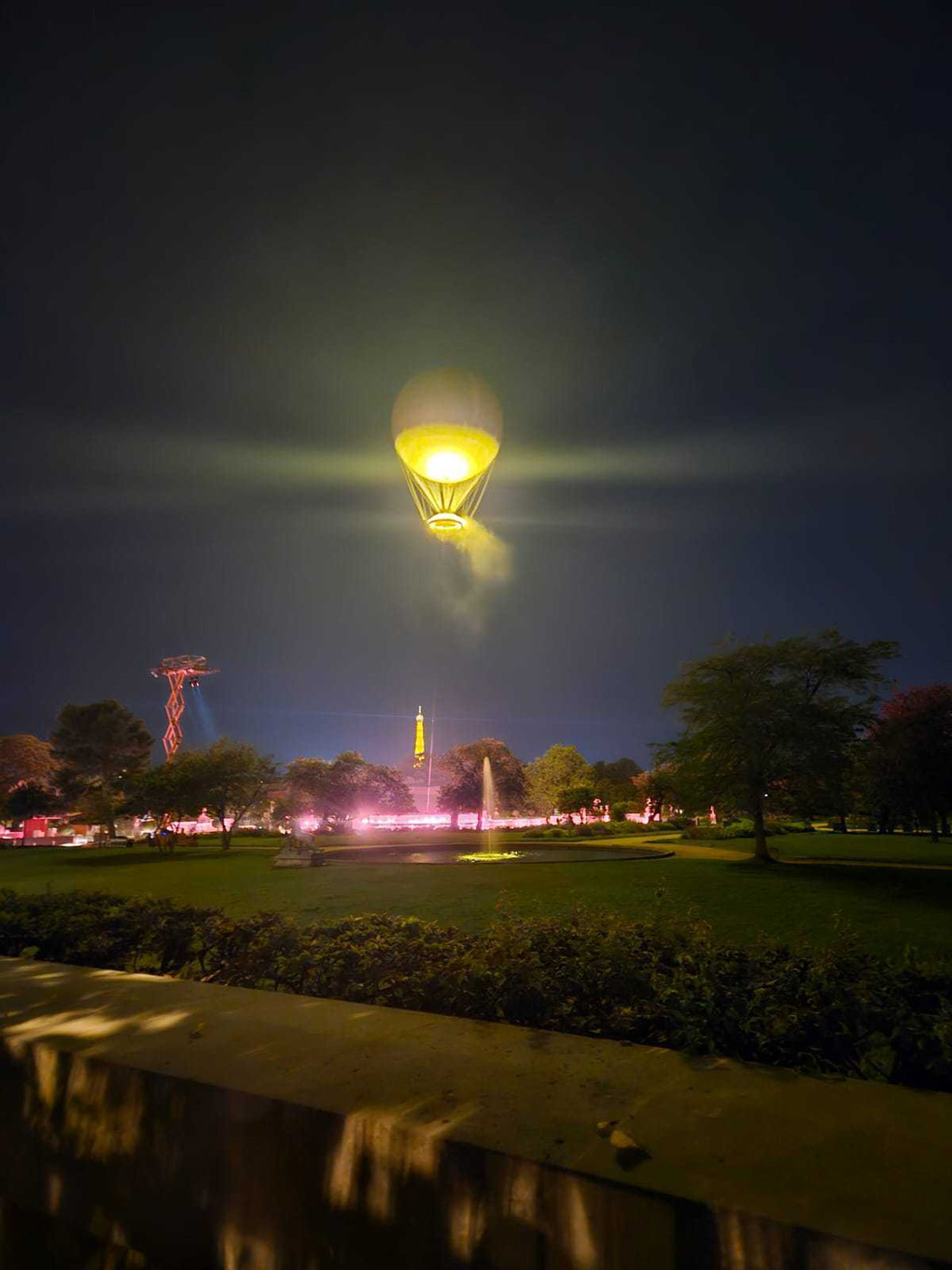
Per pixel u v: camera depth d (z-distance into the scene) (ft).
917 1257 4.51
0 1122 8.97
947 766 92.94
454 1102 7.09
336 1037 9.41
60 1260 8.40
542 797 221.87
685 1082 7.84
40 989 12.22
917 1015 9.16
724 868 69.36
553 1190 5.68
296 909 42.24
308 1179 6.77
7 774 233.14
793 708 77.61
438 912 40.60
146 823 176.14
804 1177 5.62
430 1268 6.04
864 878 58.54
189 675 296.30
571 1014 10.89
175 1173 7.52
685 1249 5.16
